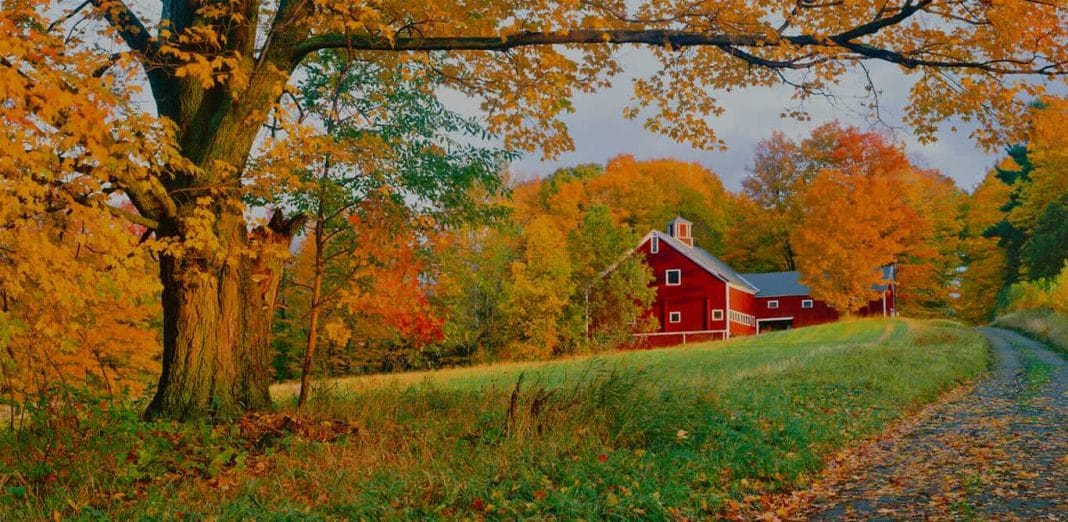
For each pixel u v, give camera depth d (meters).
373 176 11.34
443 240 12.01
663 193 67.25
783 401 13.27
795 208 59.50
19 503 6.60
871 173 46.09
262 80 9.98
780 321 57.81
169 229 9.67
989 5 10.11
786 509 7.45
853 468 9.23
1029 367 21.44
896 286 59.91
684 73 12.45
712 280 48.62
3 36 5.98
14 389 8.12
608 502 6.73
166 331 10.17
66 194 7.03
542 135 11.98
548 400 10.20
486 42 10.09
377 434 9.30
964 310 67.38
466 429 9.54
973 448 9.86
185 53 8.05
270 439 9.03
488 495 6.89
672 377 15.98
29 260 7.21
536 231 39.50
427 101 13.49
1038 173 48.25
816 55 11.17
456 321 32.53
